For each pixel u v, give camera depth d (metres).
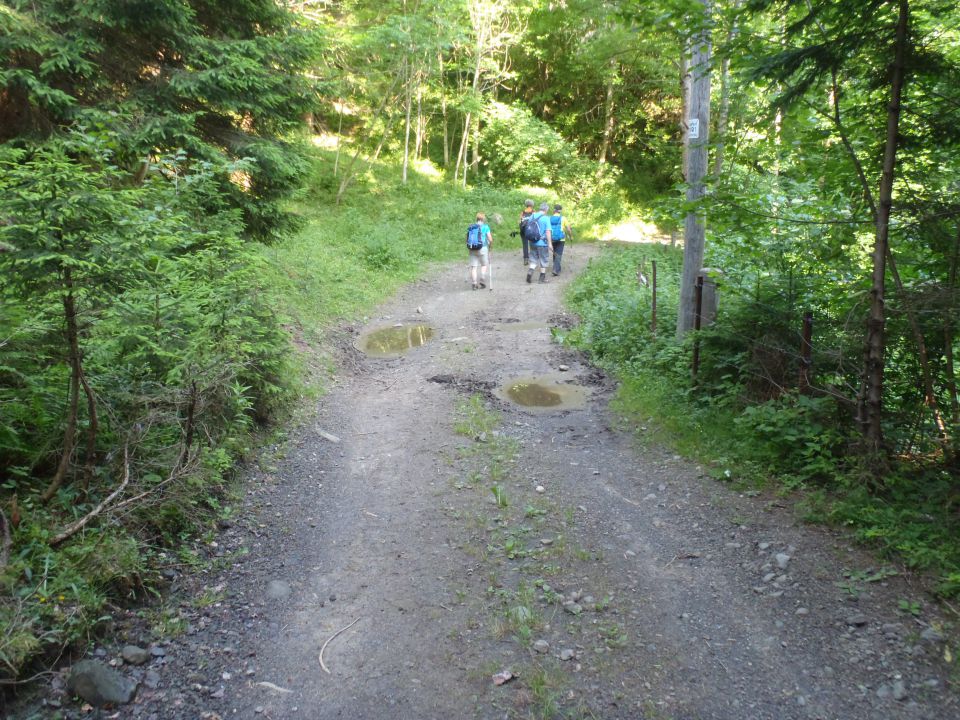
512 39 26.23
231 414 6.02
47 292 3.73
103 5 7.36
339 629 3.94
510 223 22.22
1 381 4.57
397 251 16.73
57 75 7.60
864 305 5.56
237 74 8.50
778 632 3.81
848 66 5.09
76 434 4.64
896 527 4.51
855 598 4.00
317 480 5.98
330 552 4.80
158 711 3.21
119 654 3.51
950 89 4.91
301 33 9.46
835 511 4.85
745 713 3.24
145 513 4.50
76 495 4.30
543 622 3.97
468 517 5.27
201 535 4.77
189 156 8.30
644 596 4.22
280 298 9.38
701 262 8.50
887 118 5.24
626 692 3.40
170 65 8.50
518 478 5.98
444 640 3.83
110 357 4.90
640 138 30.30
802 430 5.72
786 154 6.39
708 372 7.44
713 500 5.38
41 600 3.47
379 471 6.19
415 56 22.05
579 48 20.89
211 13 9.01
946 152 5.25
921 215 4.95
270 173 9.23
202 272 6.04
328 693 3.42
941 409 5.23
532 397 8.23
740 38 5.60
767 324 6.73
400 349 10.41
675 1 5.79
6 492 4.21
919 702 3.22
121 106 7.64
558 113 30.61
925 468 5.16
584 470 6.15
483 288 14.80
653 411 7.24
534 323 11.84
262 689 3.43
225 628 3.89
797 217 6.47
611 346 9.71
